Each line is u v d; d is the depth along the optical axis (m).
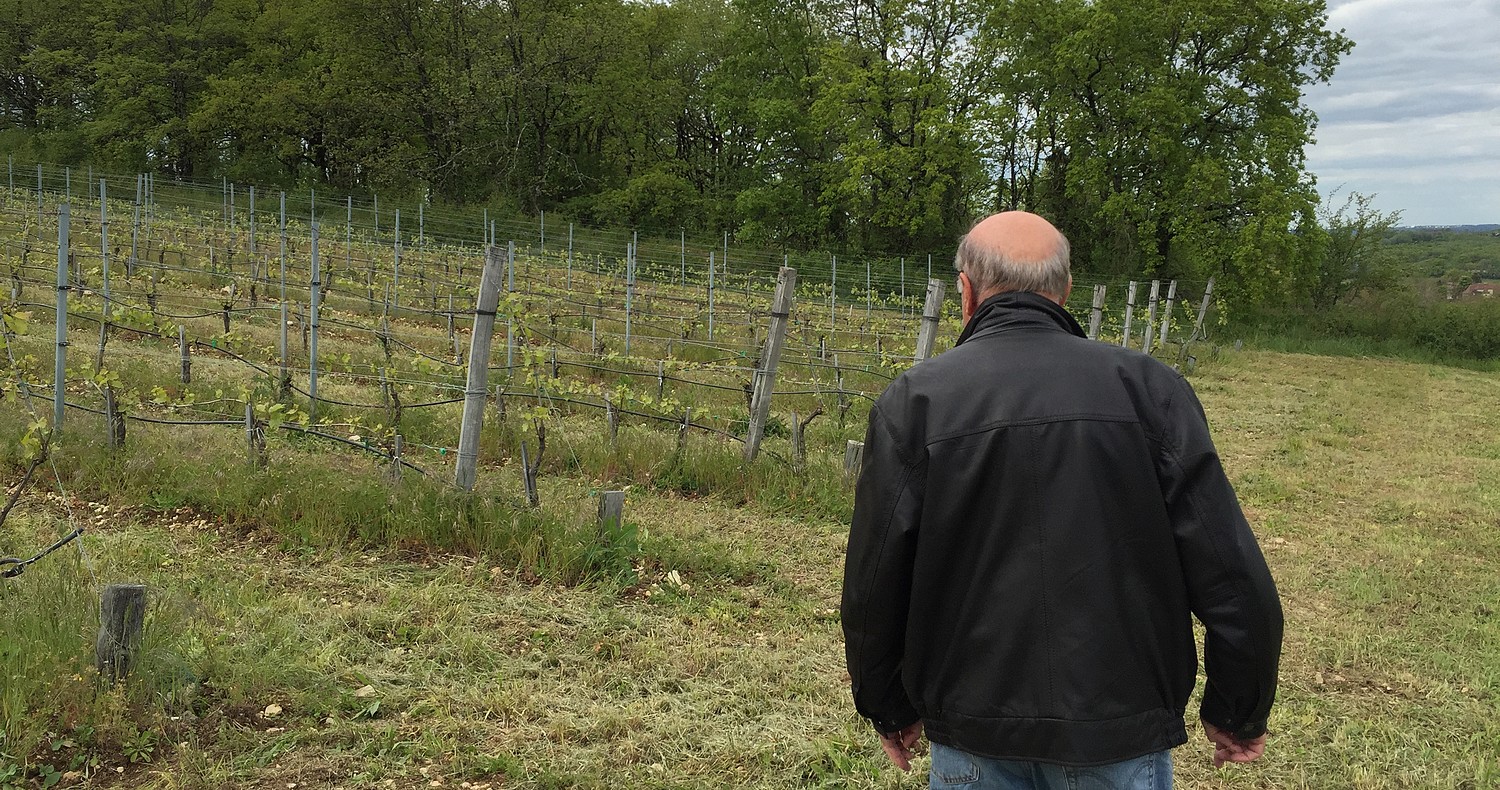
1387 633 5.45
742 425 9.29
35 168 38.06
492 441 7.66
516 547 5.33
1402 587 6.31
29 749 3.08
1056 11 31.05
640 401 9.33
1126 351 1.83
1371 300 32.56
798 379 13.66
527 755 3.42
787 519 6.82
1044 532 1.70
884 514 1.79
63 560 4.58
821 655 4.60
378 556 5.24
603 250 33.41
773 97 38.22
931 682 1.82
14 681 3.25
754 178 40.69
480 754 3.39
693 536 6.16
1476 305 28.53
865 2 35.72
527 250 29.06
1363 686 4.74
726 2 44.59
